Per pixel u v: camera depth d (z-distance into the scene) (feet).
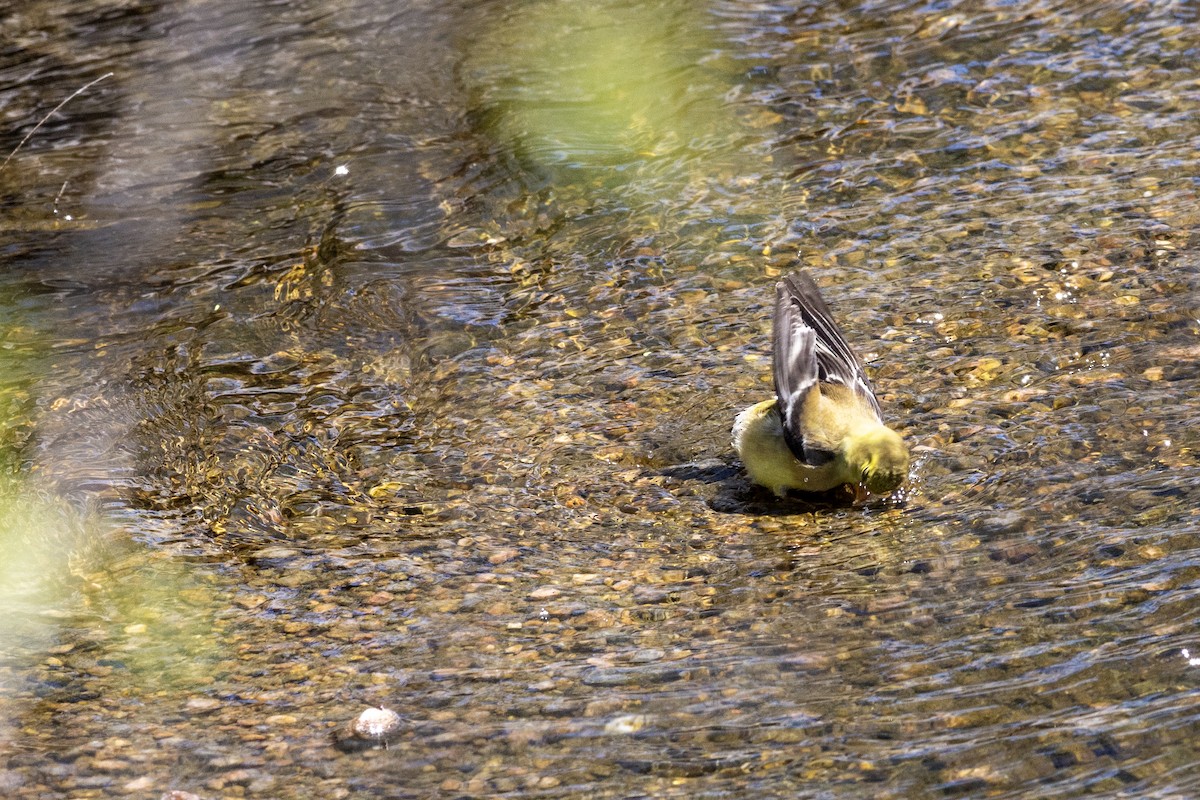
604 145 57.21
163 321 47.60
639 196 53.01
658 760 24.44
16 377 44.29
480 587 31.48
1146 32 59.57
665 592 30.60
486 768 24.73
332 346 45.11
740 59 62.85
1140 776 22.34
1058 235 45.44
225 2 77.82
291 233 53.26
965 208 48.44
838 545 31.89
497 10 72.43
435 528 34.45
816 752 24.12
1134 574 28.35
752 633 28.40
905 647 27.04
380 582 32.01
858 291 44.04
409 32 70.85
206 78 67.87
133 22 75.82
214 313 47.85
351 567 32.78
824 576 30.40
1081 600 27.71
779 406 33.86
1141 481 32.14
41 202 57.16
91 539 34.73
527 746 25.27
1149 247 43.83
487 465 37.22
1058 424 35.29
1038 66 58.13
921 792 22.68
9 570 33.37
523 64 65.57
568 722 25.88
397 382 42.57
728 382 40.11
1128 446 33.83
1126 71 56.70
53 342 46.70
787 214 50.08
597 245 49.85
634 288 46.57
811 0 68.23
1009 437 35.09
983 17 63.36
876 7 66.33
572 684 27.17
